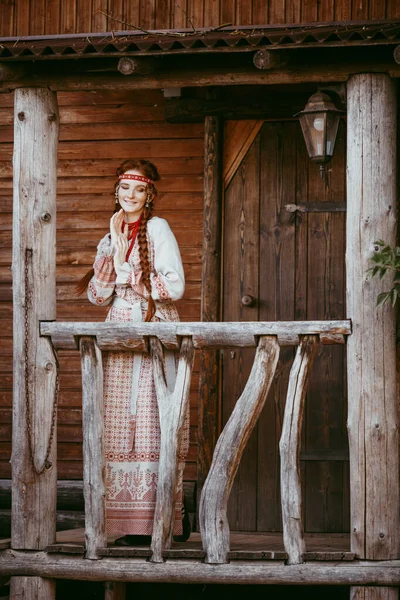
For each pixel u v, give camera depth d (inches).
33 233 235.1
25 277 234.2
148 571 220.5
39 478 231.1
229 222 281.1
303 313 276.5
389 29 212.4
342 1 278.2
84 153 291.1
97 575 223.0
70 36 238.2
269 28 231.3
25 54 228.2
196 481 277.0
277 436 277.0
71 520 281.7
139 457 226.1
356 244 222.1
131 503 225.5
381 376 219.5
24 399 232.2
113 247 229.9
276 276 278.4
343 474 272.5
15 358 234.1
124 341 225.1
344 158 277.1
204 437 275.3
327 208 276.8
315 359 275.7
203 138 285.7
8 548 231.3
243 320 278.8
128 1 289.0
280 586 235.0
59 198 291.9
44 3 293.4
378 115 222.8
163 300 228.4
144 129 288.8
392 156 223.6
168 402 223.3
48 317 234.8
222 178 281.3
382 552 216.8
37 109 237.5
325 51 225.6
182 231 284.5
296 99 273.7
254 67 229.5
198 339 223.1
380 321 219.8
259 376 222.2
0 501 289.6
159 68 234.4
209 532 220.1
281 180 279.6
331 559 217.0
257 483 277.0
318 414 275.0
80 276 289.3
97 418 226.2
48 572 226.2
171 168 286.7
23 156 236.7
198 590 238.5
